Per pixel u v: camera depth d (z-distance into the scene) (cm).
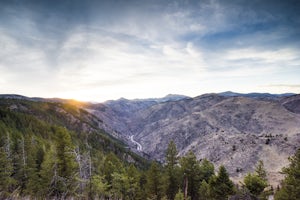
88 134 15875
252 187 3341
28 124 11806
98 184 3114
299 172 2892
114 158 5184
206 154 15288
